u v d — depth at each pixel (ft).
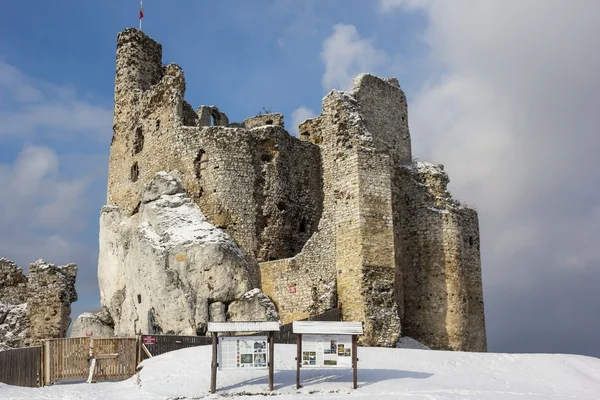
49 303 163.22
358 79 155.02
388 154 145.18
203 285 132.05
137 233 144.15
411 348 130.00
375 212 136.15
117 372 105.91
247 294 133.18
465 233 156.87
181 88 156.66
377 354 112.57
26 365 105.70
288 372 99.50
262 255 144.77
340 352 93.09
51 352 105.29
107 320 159.22
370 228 134.72
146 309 138.21
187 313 130.72
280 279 140.77
